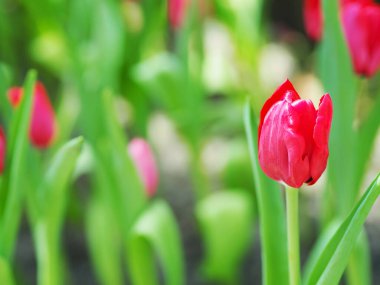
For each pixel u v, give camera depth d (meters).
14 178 0.97
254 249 1.64
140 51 1.56
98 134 1.32
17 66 2.02
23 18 2.01
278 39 2.66
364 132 1.06
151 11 1.54
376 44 1.01
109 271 1.36
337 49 1.01
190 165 1.63
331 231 1.08
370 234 1.64
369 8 1.01
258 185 0.91
